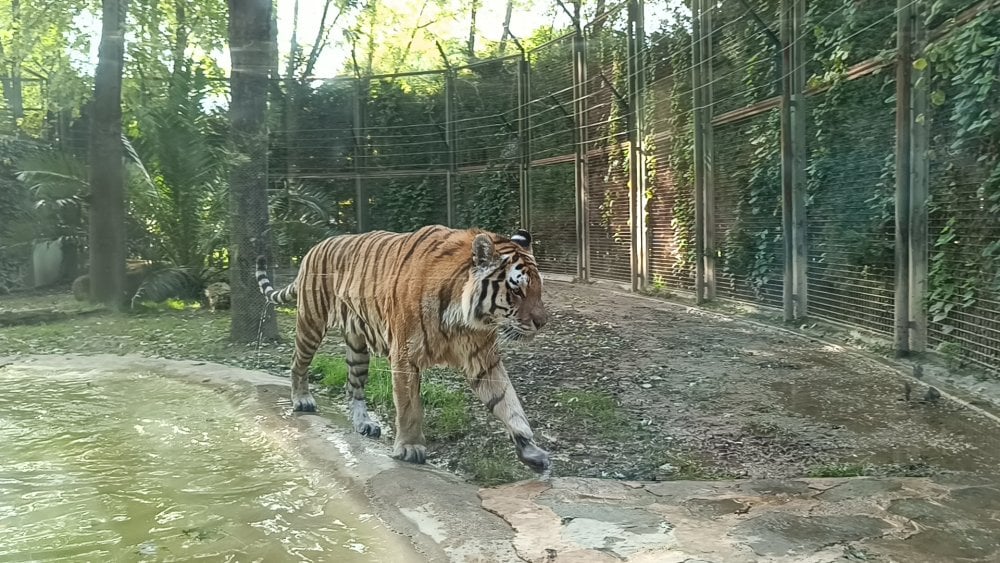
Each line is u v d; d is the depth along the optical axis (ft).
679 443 14.28
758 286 25.17
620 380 18.08
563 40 20.33
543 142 19.26
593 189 22.65
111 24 18.84
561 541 9.84
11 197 21.06
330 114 16.78
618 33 22.70
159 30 18.92
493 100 17.46
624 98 23.31
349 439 15.33
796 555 9.34
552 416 15.85
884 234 20.39
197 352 22.12
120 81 19.35
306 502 12.05
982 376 17.38
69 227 21.72
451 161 16.92
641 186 25.46
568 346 20.77
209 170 19.26
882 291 20.54
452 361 13.89
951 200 18.38
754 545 9.64
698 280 27.07
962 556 9.26
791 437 14.46
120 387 19.92
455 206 17.07
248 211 17.84
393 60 16.90
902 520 10.41
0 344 22.58
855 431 14.55
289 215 17.51
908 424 14.82
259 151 17.06
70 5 19.49
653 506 11.14
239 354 21.98
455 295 13.16
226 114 18.89
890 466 12.82
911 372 18.33
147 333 22.52
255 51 16.49
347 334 16.26
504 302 12.75
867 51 20.25
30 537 10.50
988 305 17.22
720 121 26.61
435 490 11.91
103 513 11.50
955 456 13.12
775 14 23.67
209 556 9.82
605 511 10.94
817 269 22.97
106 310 22.30
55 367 21.30
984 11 16.29
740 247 25.98
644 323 23.03
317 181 17.08
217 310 22.16
